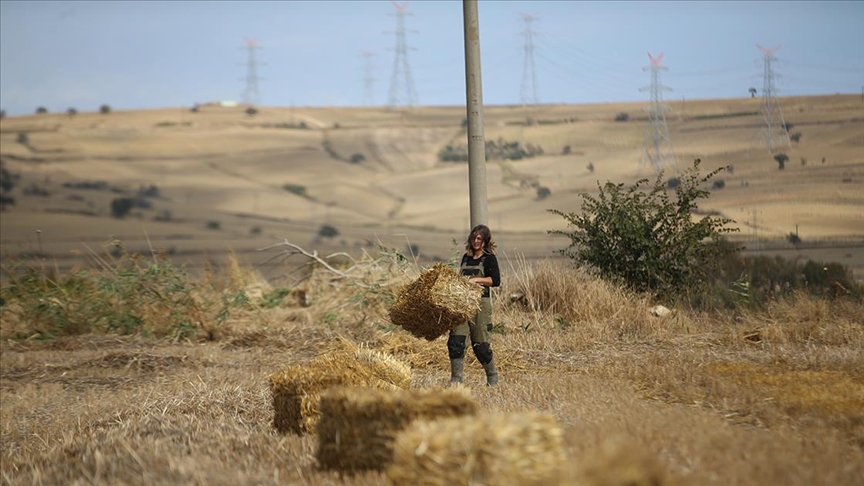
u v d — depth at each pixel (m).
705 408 20.44
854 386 22.27
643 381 24.64
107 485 16.02
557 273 41.16
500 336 36.12
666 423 17.36
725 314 39.75
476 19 39.88
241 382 29.28
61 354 41.50
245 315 47.12
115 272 47.19
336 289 48.53
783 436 16.62
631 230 42.31
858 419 18.20
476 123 39.81
